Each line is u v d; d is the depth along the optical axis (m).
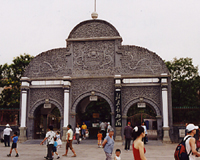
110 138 10.42
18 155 15.03
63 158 14.30
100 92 24.34
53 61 25.77
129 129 18.08
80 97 24.58
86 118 39.91
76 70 25.14
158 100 23.67
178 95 33.91
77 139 22.30
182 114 23.50
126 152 16.78
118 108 23.22
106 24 25.52
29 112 25.08
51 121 27.67
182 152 7.30
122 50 24.92
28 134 24.56
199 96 33.59
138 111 39.53
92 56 25.17
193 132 7.54
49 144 13.33
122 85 24.19
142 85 23.95
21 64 34.56
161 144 21.45
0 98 33.84
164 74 23.30
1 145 21.88
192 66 33.94
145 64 24.45
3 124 25.25
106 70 24.70
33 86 25.34
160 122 23.22
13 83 33.44
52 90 25.17
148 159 13.91
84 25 25.83
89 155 15.50
